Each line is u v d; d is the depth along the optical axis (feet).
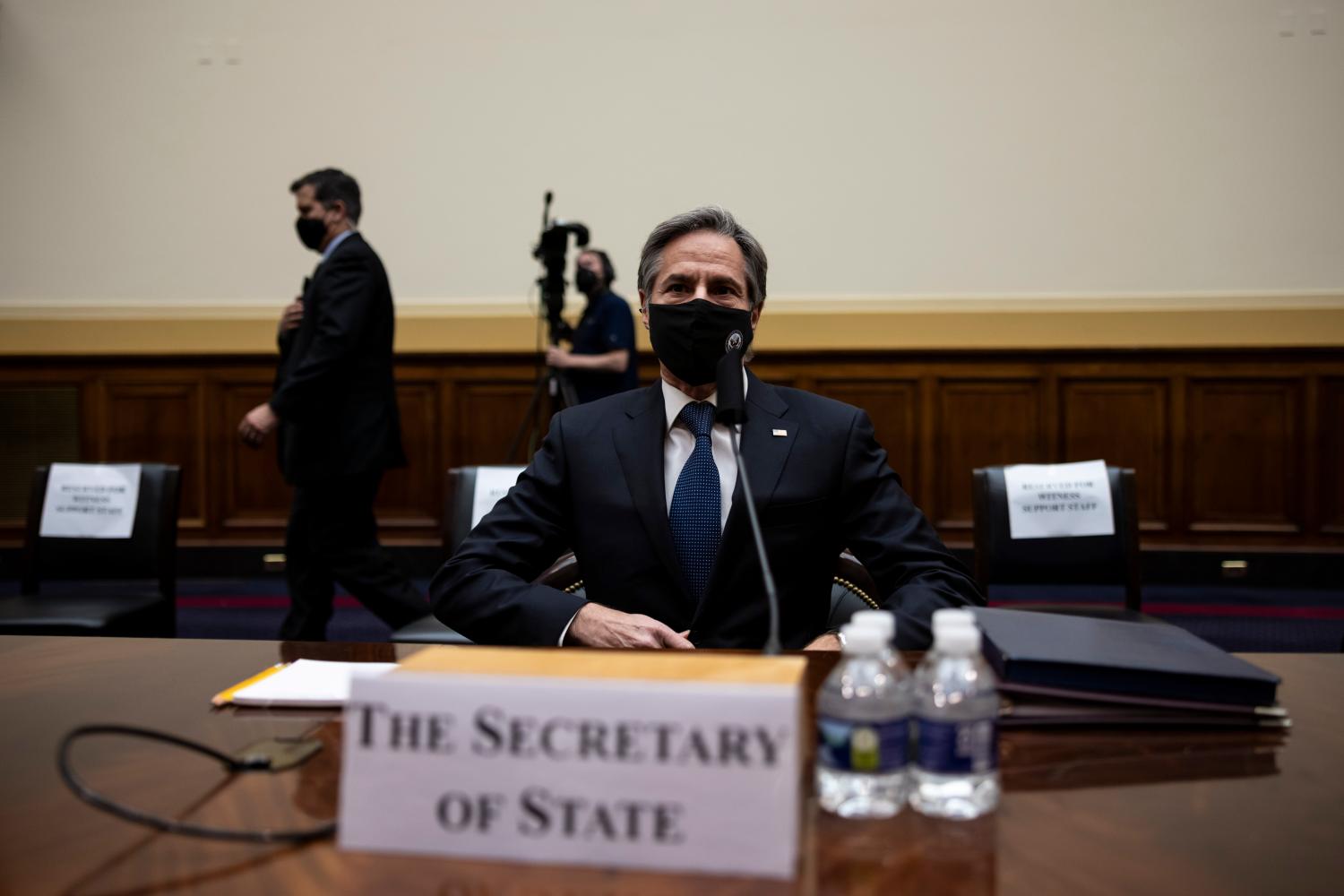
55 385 17.02
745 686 2.06
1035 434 16.08
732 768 2.03
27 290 19.19
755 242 5.13
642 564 4.90
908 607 4.38
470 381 16.78
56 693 3.45
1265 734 2.91
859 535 5.06
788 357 16.33
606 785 2.06
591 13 18.83
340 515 10.53
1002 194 18.26
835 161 18.60
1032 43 18.11
